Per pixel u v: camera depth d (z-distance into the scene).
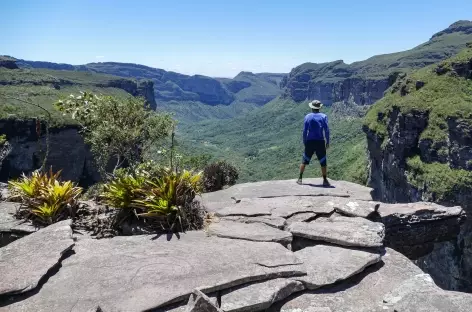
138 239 6.23
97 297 4.46
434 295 4.65
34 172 8.98
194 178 7.50
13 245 5.70
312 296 4.98
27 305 4.32
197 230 6.77
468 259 56.34
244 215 7.29
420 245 8.04
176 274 4.95
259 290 4.78
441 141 66.81
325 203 7.92
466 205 61.09
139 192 7.01
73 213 7.21
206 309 4.16
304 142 9.77
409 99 78.00
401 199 78.94
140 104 9.95
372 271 5.61
